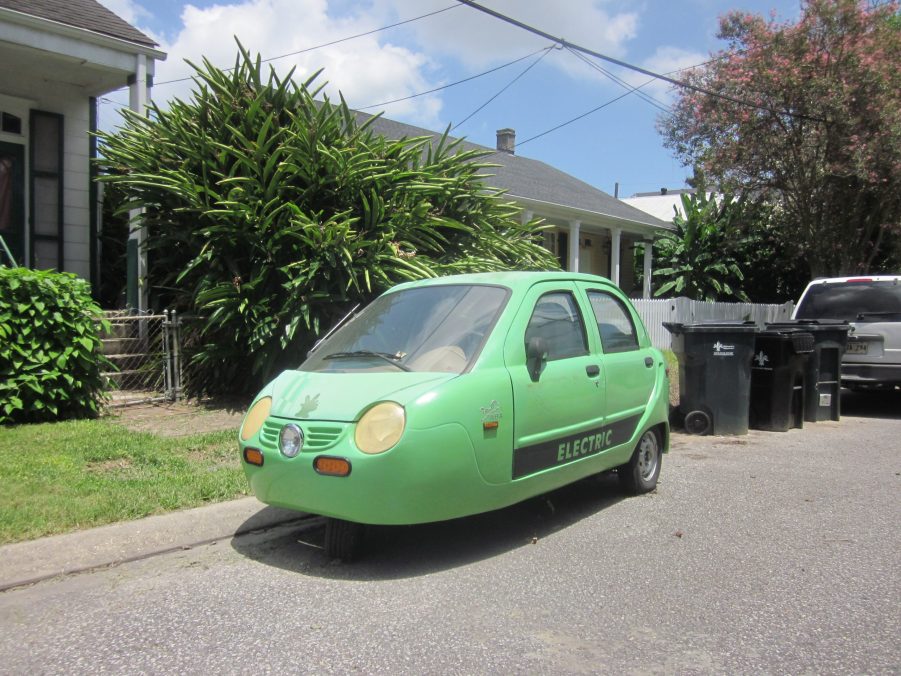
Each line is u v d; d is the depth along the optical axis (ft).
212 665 10.20
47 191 35.99
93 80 35.70
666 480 20.94
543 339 15.03
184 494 17.03
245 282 27.17
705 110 53.62
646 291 72.64
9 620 11.59
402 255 27.58
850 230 54.29
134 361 30.07
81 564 13.64
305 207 27.73
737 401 27.68
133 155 27.89
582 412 16.11
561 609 12.07
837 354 31.68
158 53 33.40
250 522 16.15
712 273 69.46
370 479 12.38
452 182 30.60
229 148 26.25
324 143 28.35
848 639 11.05
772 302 72.49
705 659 10.41
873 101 47.65
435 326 15.23
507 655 10.50
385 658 10.40
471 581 13.26
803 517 17.31
